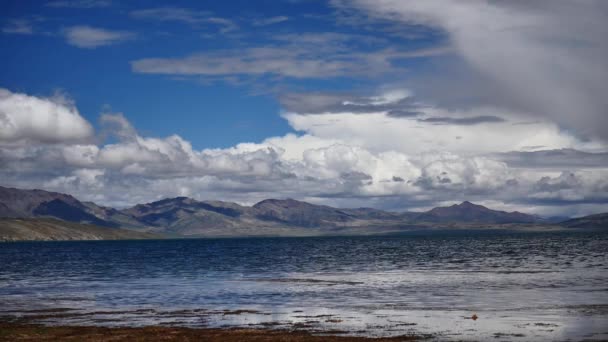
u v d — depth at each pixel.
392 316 56.66
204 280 101.75
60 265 159.12
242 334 47.72
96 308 65.50
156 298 74.69
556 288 78.38
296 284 91.31
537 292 74.00
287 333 48.25
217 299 72.69
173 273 121.19
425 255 190.50
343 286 86.88
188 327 52.12
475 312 58.31
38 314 61.22
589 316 54.56
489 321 52.81
